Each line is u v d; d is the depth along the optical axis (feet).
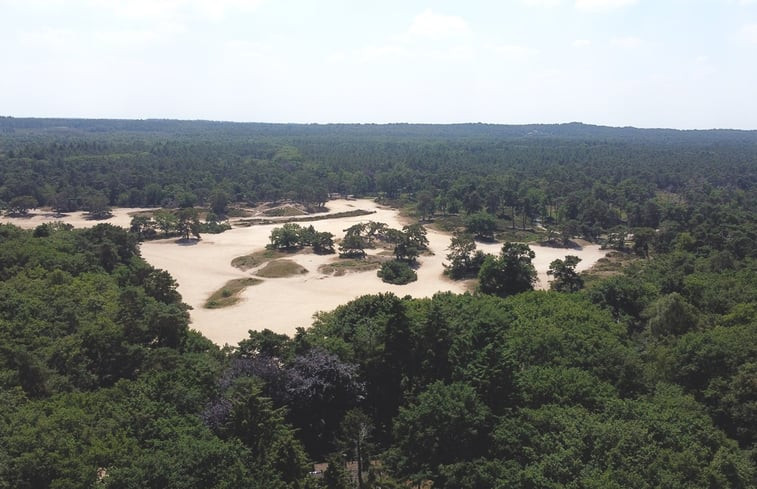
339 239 601.62
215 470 138.51
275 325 363.35
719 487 140.67
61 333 230.89
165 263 516.32
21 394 168.86
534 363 212.64
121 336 214.28
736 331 224.74
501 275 405.18
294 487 145.48
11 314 234.58
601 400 178.19
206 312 390.42
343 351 212.02
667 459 144.36
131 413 159.12
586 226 620.08
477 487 148.56
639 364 207.62
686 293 324.60
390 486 157.07
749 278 335.47
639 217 651.66
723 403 187.93
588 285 418.92
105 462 138.21
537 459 150.82
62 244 383.86
